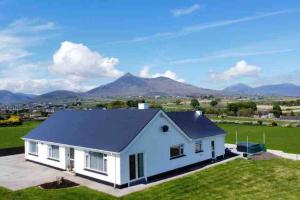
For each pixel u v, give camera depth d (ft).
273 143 164.96
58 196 76.95
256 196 74.74
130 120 96.53
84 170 94.22
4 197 77.20
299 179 88.38
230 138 187.83
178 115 121.49
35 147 117.39
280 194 75.87
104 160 88.33
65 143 100.53
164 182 89.40
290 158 120.06
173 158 101.35
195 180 90.58
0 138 188.44
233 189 80.84
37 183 89.04
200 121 126.21
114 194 78.84
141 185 86.84
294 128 240.94
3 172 102.73
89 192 80.07
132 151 87.04
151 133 93.30
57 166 106.11
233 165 108.88
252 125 267.39
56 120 122.21
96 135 96.84
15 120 273.95
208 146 117.91
